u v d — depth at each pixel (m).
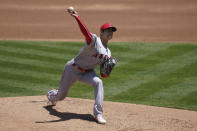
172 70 41.16
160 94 33.09
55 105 25.73
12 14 82.00
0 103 25.92
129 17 80.50
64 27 72.38
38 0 93.25
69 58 45.81
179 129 21.22
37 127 20.20
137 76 39.19
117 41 56.97
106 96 32.53
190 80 37.50
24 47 51.03
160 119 23.55
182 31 68.31
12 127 19.97
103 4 90.19
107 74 22.22
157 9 86.38
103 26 21.36
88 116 23.39
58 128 20.23
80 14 82.50
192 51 49.66
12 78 37.81
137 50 50.31
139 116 24.11
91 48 20.88
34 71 40.38
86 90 35.31
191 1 91.88
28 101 26.95
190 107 28.97
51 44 53.44
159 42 56.62
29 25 73.31
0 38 60.12
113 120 22.64
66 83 22.80
